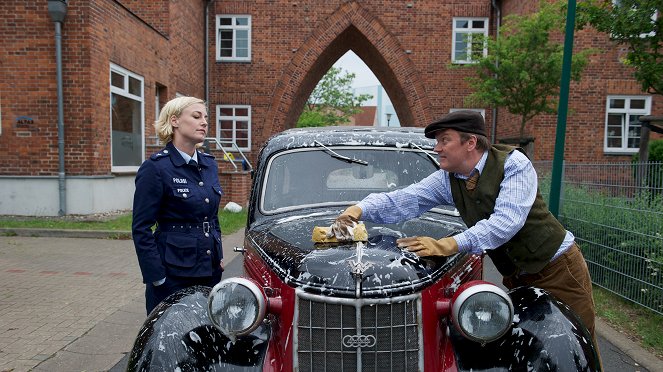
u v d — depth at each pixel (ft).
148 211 10.29
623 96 50.80
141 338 8.20
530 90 40.40
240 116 67.05
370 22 65.00
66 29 34.32
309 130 12.85
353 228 9.05
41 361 13.21
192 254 10.62
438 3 64.69
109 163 37.55
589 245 21.63
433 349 8.36
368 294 7.86
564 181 24.11
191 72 60.64
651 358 13.96
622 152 51.06
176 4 54.13
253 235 10.56
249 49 66.03
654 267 17.11
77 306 17.76
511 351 8.07
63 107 34.73
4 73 34.47
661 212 17.02
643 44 23.25
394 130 12.69
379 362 7.95
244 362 8.18
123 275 21.98
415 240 8.66
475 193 8.98
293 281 8.34
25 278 21.36
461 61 64.80
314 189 11.64
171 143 10.88
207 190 10.92
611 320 17.13
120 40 39.40
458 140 8.80
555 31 48.19
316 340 8.07
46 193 35.06
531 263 9.30
